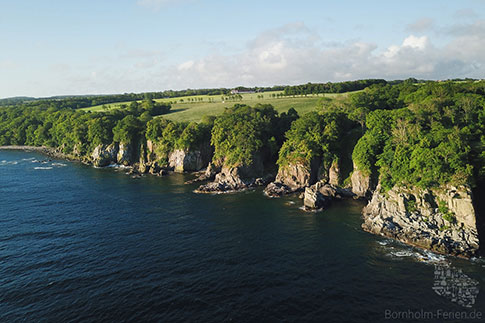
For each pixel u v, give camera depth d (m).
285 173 104.25
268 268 51.16
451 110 78.38
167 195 96.94
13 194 97.19
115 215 77.94
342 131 108.50
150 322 38.84
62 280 48.38
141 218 75.69
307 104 183.38
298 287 45.62
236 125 120.19
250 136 113.69
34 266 52.66
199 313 40.31
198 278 48.44
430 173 62.28
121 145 152.12
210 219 74.69
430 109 80.94
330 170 99.12
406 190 66.62
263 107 151.88
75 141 173.75
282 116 147.88
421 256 54.22
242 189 104.50
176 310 40.97
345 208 81.44
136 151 155.25
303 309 40.72
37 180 117.44
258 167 116.50
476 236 55.84
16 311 41.25
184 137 133.88
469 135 69.31
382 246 58.41
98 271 50.94
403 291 44.12
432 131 69.06
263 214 77.88
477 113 76.88
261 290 45.03
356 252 56.16
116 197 94.31
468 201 57.69
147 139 150.88
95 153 158.00
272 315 39.66
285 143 109.38
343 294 43.75
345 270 50.06
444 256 54.09
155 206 85.31
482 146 66.94
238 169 110.12
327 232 65.56
